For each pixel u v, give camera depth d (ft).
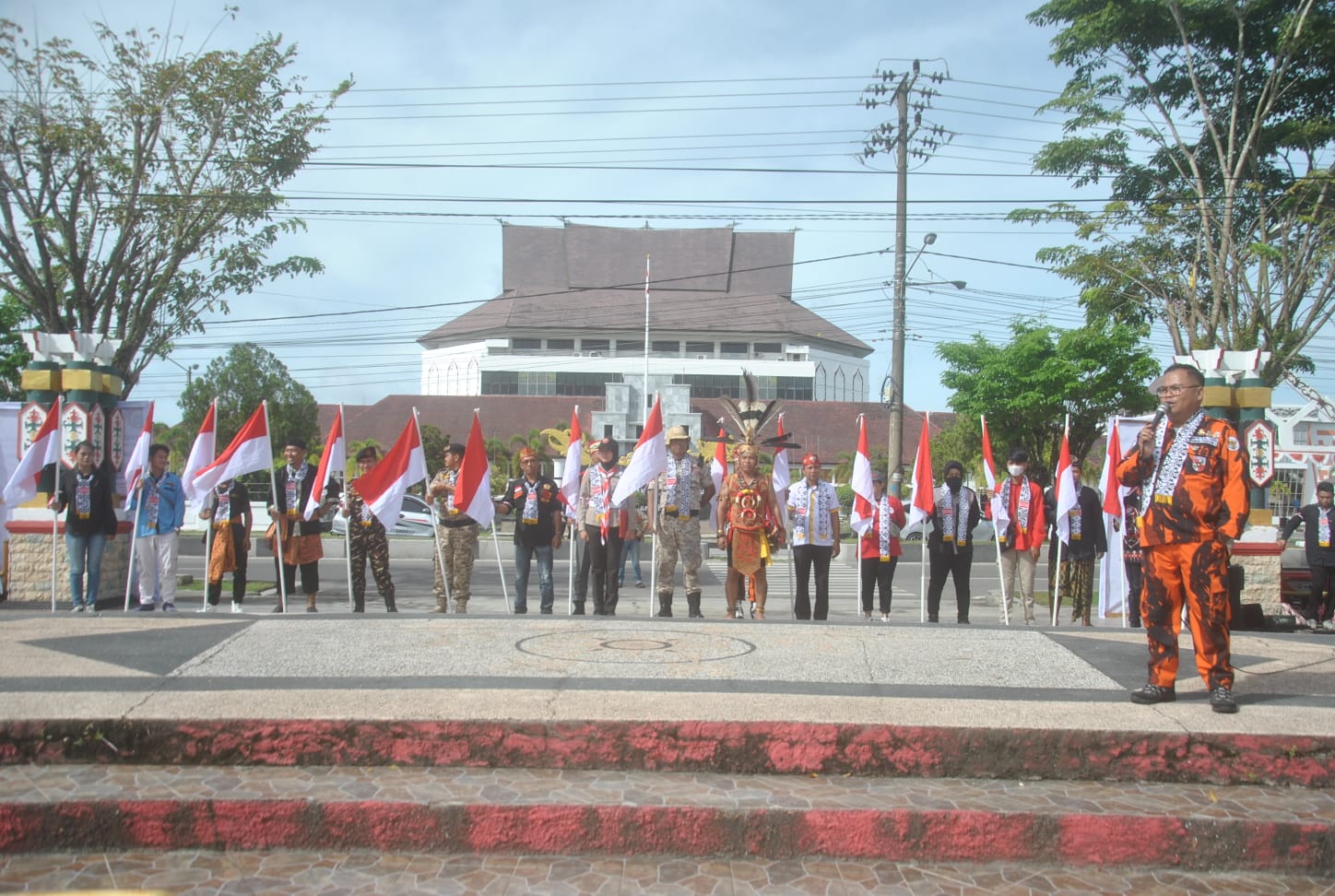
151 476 39.42
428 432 163.02
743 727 16.80
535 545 38.27
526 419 250.37
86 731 16.79
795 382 289.53
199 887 13.82
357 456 39.81
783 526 36.35
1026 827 14.97
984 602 60.44
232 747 16.79
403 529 97.40
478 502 35.53
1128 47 69.15
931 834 14.96
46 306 55.88
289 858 14.78
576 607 39.04
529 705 17.69
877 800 15.56
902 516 42.88
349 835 15.01
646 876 14.35
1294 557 49.96
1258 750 16.69
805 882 14.24
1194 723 17.28
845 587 68.54
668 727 16.80
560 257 335.26
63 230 55.21
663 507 35.81
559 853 14.96
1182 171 69.10
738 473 35.83
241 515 39.58
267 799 15.15
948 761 16.75
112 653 21.76
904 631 25.58
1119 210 66.59
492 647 22.74
